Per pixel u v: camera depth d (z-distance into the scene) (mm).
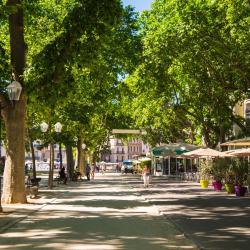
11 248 11445
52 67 21688
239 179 32219
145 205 23453
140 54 31484
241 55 27688
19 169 23047
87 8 21031
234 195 29938
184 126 55969
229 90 32656
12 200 23062
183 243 12336
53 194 30734
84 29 21109
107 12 21031
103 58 30453
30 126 33500
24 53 23422
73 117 41031
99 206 22859
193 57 30266
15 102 22781
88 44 21484
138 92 39469
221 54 28547
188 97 42000
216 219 17469
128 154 187875
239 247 11531
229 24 27078
